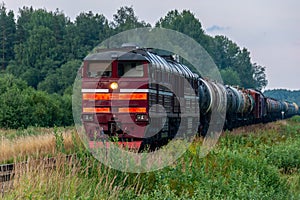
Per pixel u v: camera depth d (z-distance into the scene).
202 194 28.75
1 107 99.06
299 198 33.16
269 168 39.03
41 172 27.16
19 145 43.50
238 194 29.89
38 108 103.94
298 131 87.38
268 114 135.12
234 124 85.25
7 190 25.02
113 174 30.41
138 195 28.06
